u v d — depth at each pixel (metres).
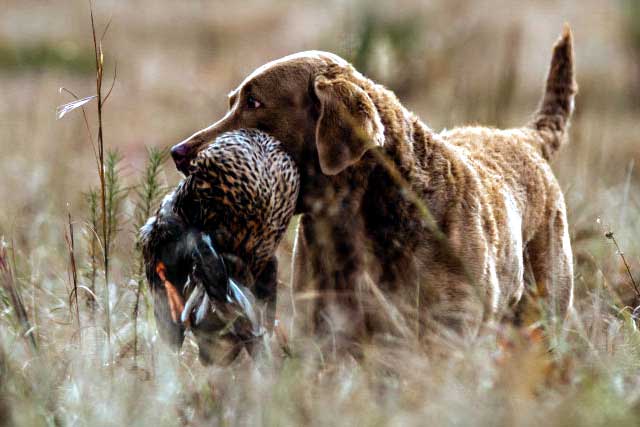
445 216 13.67
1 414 11.07
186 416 11.74
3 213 21.53
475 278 13.61
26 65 45.59
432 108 30.44
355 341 13.67
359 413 10.89
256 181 12.24
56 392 12.07
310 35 47.47
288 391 11.32
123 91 41.19
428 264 13.45
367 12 32.81
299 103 13.90
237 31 54.19
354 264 13.71
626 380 12.25
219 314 11.84
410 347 12.95
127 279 15.59
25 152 29.05
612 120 32.88
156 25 56.44
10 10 60.94
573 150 24.55
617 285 16.94
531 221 16.30
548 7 54.84
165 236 12.02
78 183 25.80
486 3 52.34
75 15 59.44
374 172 13.53
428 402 10.91
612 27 49.38
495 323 14.06
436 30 37.47
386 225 13.55
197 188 12.09
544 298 16.41
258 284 13.15
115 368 12.74
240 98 14.05
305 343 13.12
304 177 13.88
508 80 26.27
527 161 16.72
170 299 11.97
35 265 17.27
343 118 13.16
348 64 14.46
